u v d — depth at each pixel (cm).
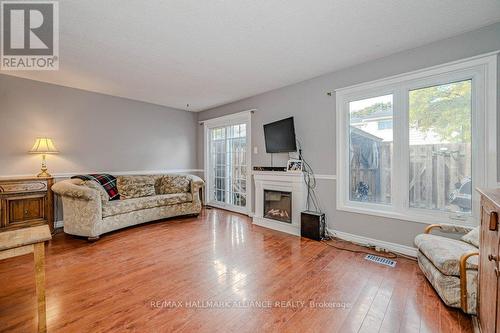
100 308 167
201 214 466
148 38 232
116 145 438
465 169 230
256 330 146
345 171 312
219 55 271
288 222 355
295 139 357
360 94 297
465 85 229
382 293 186
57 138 371
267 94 409
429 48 245
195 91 408
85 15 194
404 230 263
